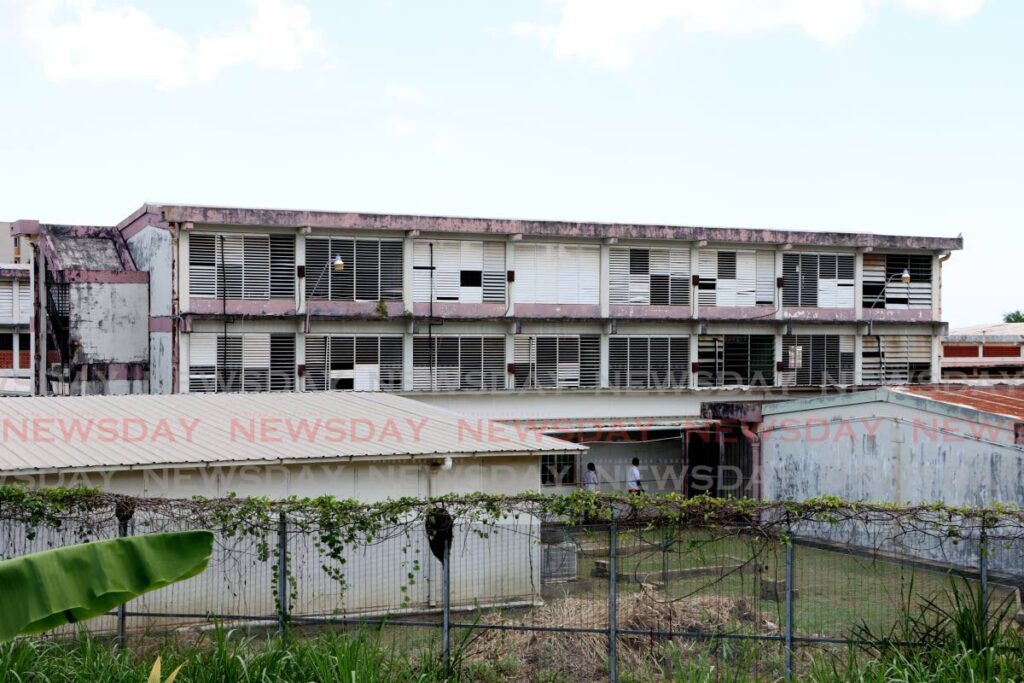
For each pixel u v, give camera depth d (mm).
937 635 11656
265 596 14500
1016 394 23016
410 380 30359
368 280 29922
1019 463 18953
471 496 13047
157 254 29047
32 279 32469
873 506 12328
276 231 28797
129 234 31391
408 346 30328
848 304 34844
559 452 17375
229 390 28406
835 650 11898
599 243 32312
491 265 31250
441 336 30812
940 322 35688
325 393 21844
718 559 16453
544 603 14281
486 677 11555
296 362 29125
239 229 28422
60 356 29766
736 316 33688
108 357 29328
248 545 13953
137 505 12820
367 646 11344
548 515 13352
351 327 29828
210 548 7887
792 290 34188
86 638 11477
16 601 7285
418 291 30406
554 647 12211
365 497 16516
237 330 28516
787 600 11852
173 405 19562
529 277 31688
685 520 12586
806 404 23422
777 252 34000
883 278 35281
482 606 14969
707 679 10867
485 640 12273
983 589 11820
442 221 30094
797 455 23641
